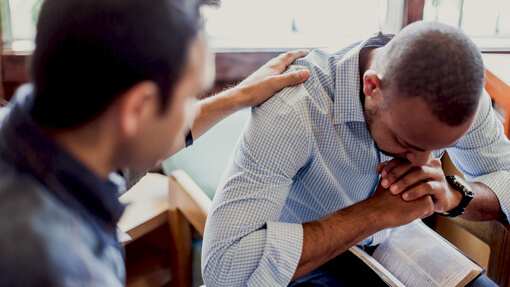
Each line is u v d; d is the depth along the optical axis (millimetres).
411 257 1072
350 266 1064
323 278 1103
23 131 471
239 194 930
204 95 1739
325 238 915
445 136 796
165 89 485
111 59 458
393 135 877
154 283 1557
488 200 1101
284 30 1976
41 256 424
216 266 921
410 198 959
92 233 486
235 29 1924
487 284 1075
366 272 1020
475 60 765
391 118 831
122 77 464
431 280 1013
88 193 491
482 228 1243
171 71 481
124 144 510
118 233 589
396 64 797
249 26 1934
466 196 1031
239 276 912
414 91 768
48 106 475
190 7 495
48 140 468
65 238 444
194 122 996
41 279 418
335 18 1982
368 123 943
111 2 460
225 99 1009
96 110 475
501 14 2025
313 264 920
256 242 896
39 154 466
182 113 522
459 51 754
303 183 1091
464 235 1368
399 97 794
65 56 460
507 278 1174
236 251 895
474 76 758
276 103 979
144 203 1494
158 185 1615
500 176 1121
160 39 467
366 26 1997
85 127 486
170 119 511
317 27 1991
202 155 1646
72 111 474
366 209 958
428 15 1918
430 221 1611
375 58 921
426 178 974
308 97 984
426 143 818
